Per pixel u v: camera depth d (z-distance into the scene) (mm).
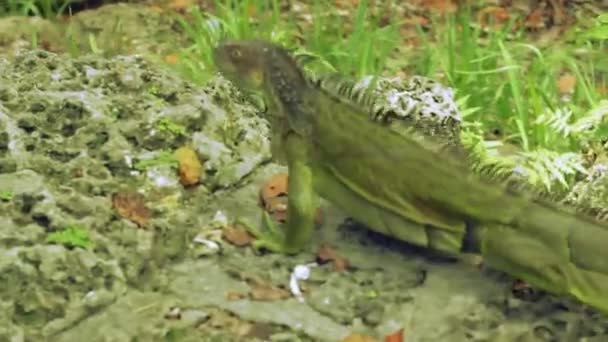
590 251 5527
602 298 5527
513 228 5660
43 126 6566
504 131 7988
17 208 5891
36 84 6969
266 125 7188
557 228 5586
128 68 7223
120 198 6230
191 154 6621
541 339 5582
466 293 5852
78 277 5637
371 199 5961
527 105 8141
